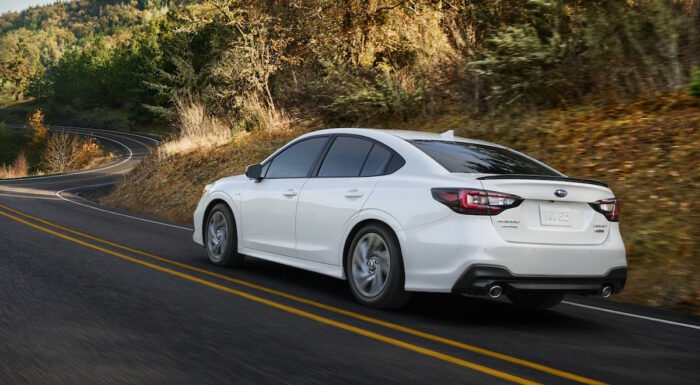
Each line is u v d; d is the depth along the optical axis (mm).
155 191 21000
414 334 5000
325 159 6836
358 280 6066
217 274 7445
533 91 13195
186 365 4016
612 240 5758
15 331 4703
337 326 5164
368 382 3797
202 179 19484
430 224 5461
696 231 7977
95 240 10219
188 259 8578
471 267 5203
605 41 12547
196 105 26609
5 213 14289
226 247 7922
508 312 6121
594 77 12461
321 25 20109
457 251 5266
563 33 13375
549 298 6379
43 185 33688
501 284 5277
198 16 26672
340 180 6469
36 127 93875
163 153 24281
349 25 19609
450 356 4406
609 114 11586
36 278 6758
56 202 19859
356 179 6316
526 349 4707
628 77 12219
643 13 12156
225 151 20891
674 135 9969
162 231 12344
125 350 4305
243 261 8086
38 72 172375
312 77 20500
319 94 18891
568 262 5453
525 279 5305
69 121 125438
